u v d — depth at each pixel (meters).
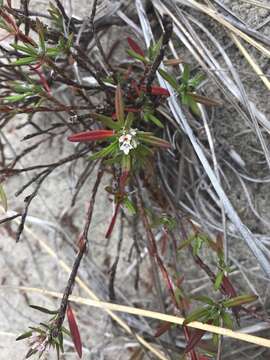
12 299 0.29
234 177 0.27
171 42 0.26
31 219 0.29
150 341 0.27
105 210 0.28
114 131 0.22
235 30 0.25
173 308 0.27
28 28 0.24
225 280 0.23
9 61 0.26
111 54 0.27
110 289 0.27
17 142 0.29
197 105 0.25
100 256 0.28
